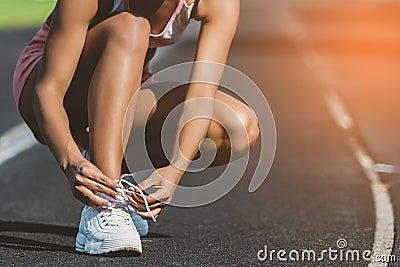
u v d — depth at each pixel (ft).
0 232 27.25
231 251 25.27
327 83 75.31
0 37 106.63
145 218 22.58
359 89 71.92
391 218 30.60
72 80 23.17
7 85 67.92
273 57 95.86
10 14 145.28
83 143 24.11
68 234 27.07
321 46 109.40
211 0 22.80
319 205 32.81
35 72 23.63
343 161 42.37
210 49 22.84
